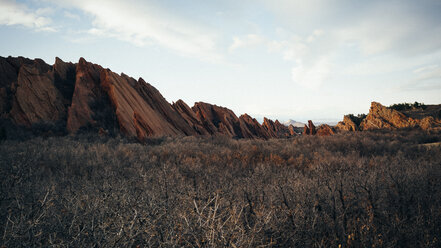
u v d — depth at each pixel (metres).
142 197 3.08
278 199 4.01
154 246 2.14
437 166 6.71
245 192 4.15
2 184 4.53
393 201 4.06
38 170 7.39
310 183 5.16
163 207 2.72
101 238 2.00
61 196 3.59
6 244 1.96
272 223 2.72
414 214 3.58
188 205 3.13
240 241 1.94
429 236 2.93
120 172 7.80
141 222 2.31
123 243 1.96
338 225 3.18
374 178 5.05
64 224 2.39
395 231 3.06
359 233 3.03
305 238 2.77
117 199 3.06
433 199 4.16
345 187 4.55
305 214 3.26
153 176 5.84
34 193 3.89
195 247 2.02
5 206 3.17
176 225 2.34
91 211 2.49
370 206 3.73
